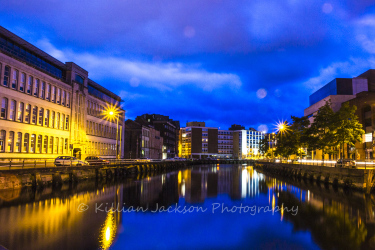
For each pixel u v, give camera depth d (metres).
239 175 59.62
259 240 13.58
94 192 27.08
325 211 20.23
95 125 62.66
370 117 56.47
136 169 58.47
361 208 21.42
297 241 13.45
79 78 56.59
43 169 28.39
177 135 159.12
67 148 50.31
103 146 66.38
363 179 30.34
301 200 24.97
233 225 16.20
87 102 59.03
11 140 37.25
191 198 25.56
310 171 45.59
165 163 79.94
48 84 45.72
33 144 41.75
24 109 39.62
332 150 44.38
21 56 41.41
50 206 19.36
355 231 15.16
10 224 14.56
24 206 19.03
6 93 36.12
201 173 66.00
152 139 105.81
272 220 17.50
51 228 14.16
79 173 36.94
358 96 63.00
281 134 71.44
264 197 26.66
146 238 13.42
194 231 14.84
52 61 48.47
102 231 14.09
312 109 86.62
